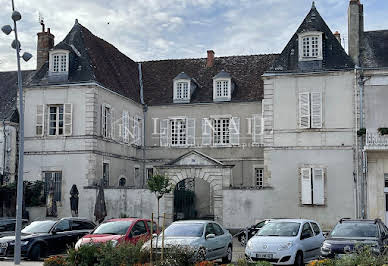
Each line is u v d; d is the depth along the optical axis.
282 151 26.20
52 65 28.77
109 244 13.42
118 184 30.19
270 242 15.10
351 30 27.11
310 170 25.70
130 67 35.38
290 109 26.38
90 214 27.05
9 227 20.91
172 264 12.79
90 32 32.12
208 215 31.52
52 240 18.17
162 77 35.28
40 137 28.48
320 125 25.86
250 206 26.06
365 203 24.95
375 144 24.69
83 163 27.56
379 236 14.77
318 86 26.14
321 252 14.42
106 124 29.34
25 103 29.02
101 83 28.69
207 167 26.73
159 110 33.56
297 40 27.30
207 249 15.44
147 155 33.41
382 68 25.34
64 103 28.30
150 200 26.97
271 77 26.75
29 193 27.64
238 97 32.31
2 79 32.50
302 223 16.28
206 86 33.72
